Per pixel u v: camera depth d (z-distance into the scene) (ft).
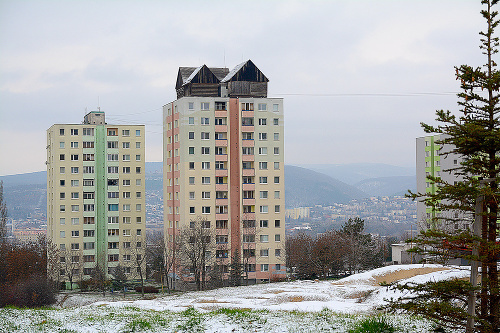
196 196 438.40
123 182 520.01
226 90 472.85
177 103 451.94
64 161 504.43
